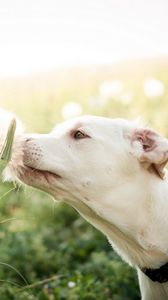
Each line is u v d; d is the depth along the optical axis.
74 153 1.23
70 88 3.75
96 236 1.96
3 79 4.17
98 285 1.53
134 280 1.60
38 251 1.82
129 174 1.22
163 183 1.24
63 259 1.83
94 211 1.23
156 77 3.70
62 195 1.24
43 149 1.21
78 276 1.56
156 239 1.21
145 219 1.21
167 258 1.21
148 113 2.83
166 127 2.67
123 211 1.22
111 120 1.27
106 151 1.23
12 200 2.17
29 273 1.74
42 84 3.97
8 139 1.14
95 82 3.86
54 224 2.13
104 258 1.74
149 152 1.21
